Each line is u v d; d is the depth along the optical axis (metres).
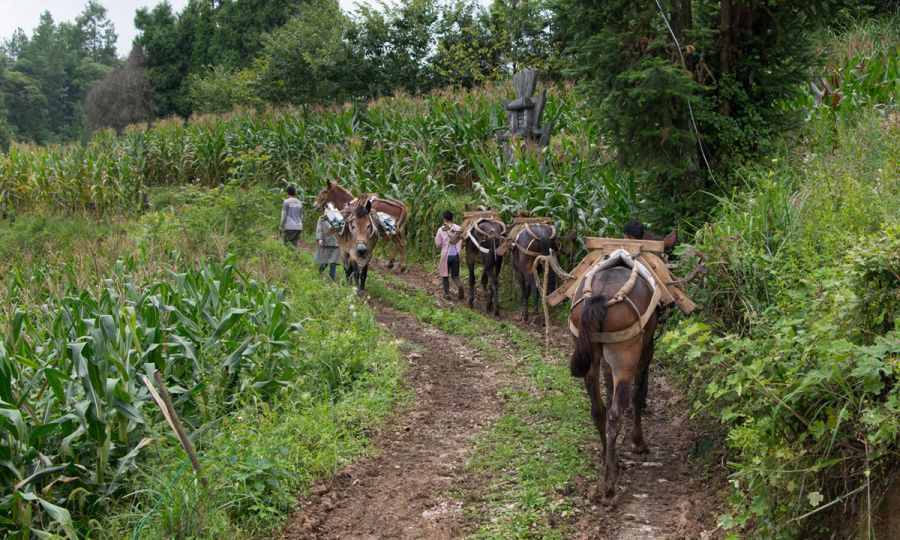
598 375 6.07
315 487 6.47
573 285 6.98
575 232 13.02
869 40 17.44
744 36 9.85
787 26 9.68
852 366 4.16
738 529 5.05
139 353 6.54
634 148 9.53
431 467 6.90
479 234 13.61
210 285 8.16
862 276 4.41
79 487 5.71
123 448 6.21
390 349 10.24
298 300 11.19
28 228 18.56
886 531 4.08
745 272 6.76
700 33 9.12
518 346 11.15
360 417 7.98
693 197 9.65
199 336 7.88
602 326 5.66
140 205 21.91
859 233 5.84
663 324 7.87
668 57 9.40
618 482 6.29
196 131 28.38
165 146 27.88
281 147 24.67
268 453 6.32
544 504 5.91
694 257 7.25
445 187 19.06
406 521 5.86
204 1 51.53
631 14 9.34
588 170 13.34
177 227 13.90
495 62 29.91
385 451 7.34
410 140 20.75
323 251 14.27
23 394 5.74
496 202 15.34
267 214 18.52
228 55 46.84
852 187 6.57
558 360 10.20
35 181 21.62
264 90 29.62
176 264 9.55
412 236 18.42
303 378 8.45
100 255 9.67
